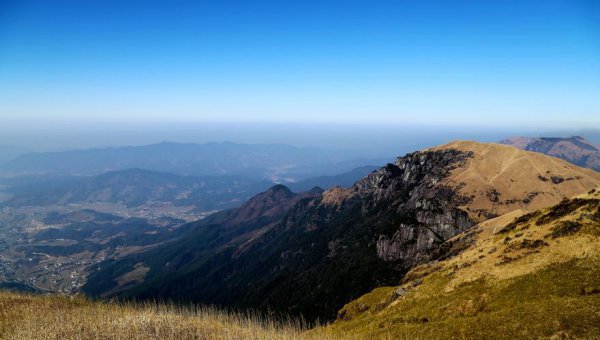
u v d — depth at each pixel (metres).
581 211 89.44
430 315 85.88
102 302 78.94
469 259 104.50
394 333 83.69
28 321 58.75
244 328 73.56
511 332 60.62
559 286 69.00
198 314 79.69
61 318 61.88
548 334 55.69
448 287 94.69
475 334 65.44
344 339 83.69
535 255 85.06
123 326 59.78
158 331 59.00
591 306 57.72
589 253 74.12
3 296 76.50
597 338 49.97
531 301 68.75
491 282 84.44
